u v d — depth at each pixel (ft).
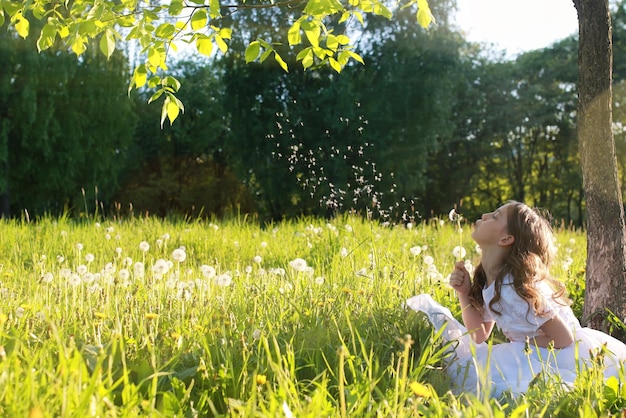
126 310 13.46
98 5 13.57
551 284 13.23
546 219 13.56
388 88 94.79
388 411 8.31
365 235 30.07
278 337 12.16
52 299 15.07
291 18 15.39
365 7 15.01
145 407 7.86
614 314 15.06
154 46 15.15
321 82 95.61
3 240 29.76
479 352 12.78
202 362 9.97
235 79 94.58
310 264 26.23
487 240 12.91
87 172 96.32
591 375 10.05
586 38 15.07
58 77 85.87
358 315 14.10
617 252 15.11
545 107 130.41
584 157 15.37
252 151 93.66
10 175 90.84
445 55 98.32
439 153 134.41
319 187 86.99
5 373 7.52
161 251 29.89
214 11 14.03
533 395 9.87
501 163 135.23
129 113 99.09
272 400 8.07
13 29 83.97
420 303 13.61
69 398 7.36
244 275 20.48
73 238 30.86
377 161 90.27
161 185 121.29
